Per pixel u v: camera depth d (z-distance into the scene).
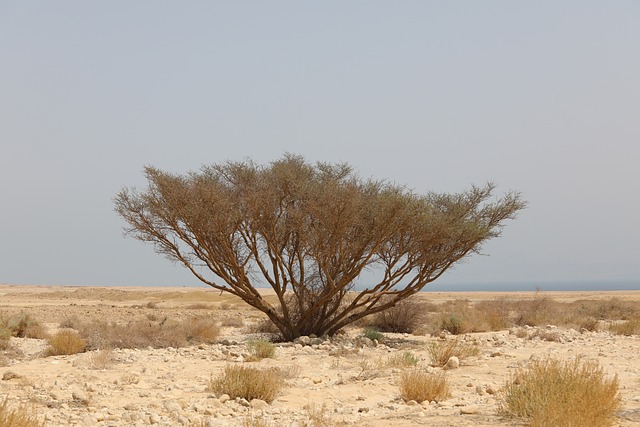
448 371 17.92
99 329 26.00
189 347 25.12
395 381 15.82
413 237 25.81
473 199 27.41
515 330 32.75
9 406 12.13
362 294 27.81
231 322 38.94
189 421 11.23
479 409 11.40
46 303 65.06
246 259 26.53
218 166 26.59
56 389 14.69
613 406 10.24
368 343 25.98
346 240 26.28
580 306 51.81
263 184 25.78
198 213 24.94
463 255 26.73
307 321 27.81
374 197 25.98
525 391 10.72
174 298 76.25
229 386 14.04
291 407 13.27
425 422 10.35
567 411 9.38
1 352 22.78
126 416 11.53
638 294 111.12
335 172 27.84
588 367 11.34
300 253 27.06
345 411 12.27
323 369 19.00
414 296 35.34
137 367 19.02
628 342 26.72
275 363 20.22
